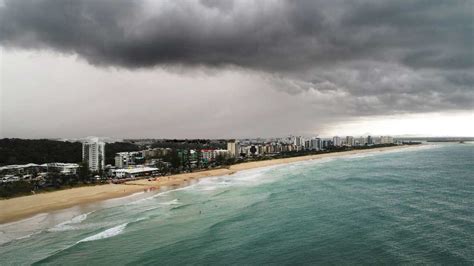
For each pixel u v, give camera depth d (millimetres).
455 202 58969
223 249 38000
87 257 36750
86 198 79375
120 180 118375
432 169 117375
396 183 84438
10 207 69312
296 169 143375
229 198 72875
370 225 45156
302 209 57125
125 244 40906
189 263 34250
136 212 61062
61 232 47969
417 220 47000
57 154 184125
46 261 35875
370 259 33312
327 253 35438
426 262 31969
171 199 75500
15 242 43469
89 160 162000
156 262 34781
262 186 91188
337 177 102625
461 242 37125
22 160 167875
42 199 78750
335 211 54375
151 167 162125
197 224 50000
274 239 40875
